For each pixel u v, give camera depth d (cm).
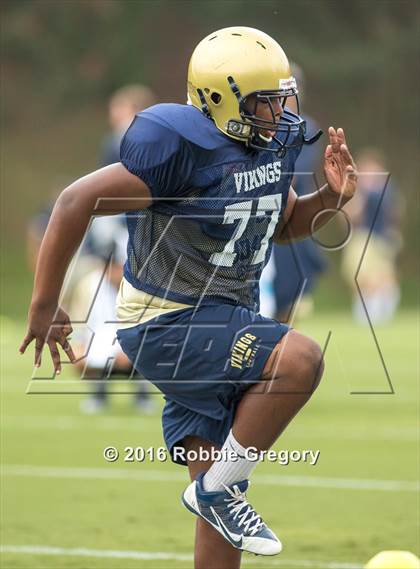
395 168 9062
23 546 1927
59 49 10281
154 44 10244
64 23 10294
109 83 10219
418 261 7912
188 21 10206
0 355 4850
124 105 3266
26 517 2144
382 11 9562
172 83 10175
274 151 1486
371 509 2202
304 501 2280
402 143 9294
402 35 9506
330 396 3784
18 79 10219
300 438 3005
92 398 3481
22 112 10050
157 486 2438
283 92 1473
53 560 1836
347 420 3300
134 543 1948
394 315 6481
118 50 10194
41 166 9562
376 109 9400
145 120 1441
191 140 1436
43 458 2734
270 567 1792
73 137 9856
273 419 1470
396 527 2058
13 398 3741
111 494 2352
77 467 2633
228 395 1516
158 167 1425
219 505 1491
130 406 3578
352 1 9538
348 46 9512
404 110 9369
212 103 1465
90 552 1888
